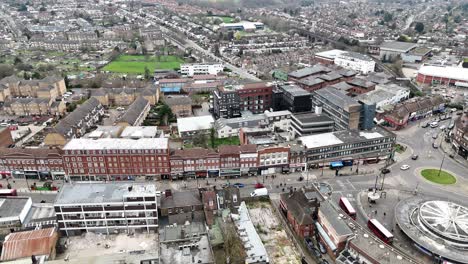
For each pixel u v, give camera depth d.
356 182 165.62
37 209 139.75
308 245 125.44
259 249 119.56
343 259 114.88
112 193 133.00
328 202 136.12
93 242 128.88
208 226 129.38
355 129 197.88
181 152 166.38
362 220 139.88
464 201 151.50
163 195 144.38
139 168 165.75
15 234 122.38
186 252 113.88
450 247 119.00
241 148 168.25
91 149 161.38
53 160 164.88
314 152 173.88
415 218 133.00
